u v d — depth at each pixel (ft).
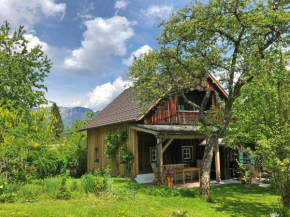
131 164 53.01
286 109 25.25
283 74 25.79
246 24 31.91
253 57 30.94
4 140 34.71
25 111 42.83
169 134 46.03
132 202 30.71
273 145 24.02
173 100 57.57
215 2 31.76
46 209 25.88
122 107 65.16
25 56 54.08
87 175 37.88
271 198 36.63
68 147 74.38
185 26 33.32
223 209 30.32
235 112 36.37
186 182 51.57
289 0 32.86
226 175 54.95
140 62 38.63
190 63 36.24
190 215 26.84
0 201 29.35
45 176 56.80
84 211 25.57
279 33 33.45
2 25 52.65
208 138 36.22
